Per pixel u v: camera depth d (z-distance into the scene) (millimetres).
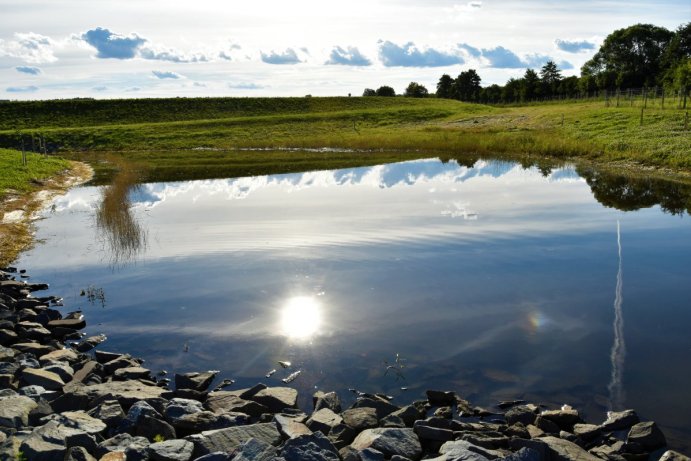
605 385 8281
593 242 16141
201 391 8305
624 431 7082
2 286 12820
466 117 77438
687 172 29812
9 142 67375
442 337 9938
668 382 8328
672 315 10781
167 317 11086
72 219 21562
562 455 6152
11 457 5766
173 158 48906
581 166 34812
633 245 15805
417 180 30062
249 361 9219
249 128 75562
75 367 8930
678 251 15109
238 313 11172
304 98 108188
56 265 14969
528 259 14523
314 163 40719
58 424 6516
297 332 10250
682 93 53656
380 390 8258
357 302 11617
